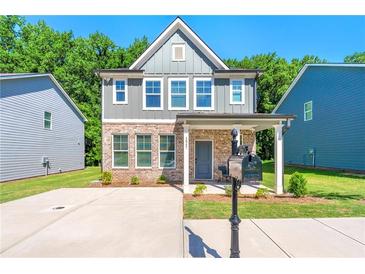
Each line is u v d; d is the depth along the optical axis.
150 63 14.34
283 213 7.14
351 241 5.00
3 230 5.74
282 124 11.43
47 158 19.45
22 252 4.57
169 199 9.25
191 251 4.56
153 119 14.23
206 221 6.36
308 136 23.08
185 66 14.35
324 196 9.74
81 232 5.58
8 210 7.63
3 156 14.98
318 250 4.59
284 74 35.81
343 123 18.39
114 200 9.09
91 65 33.78
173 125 14.21
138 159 14.20
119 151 14.20
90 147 32.69
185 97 14.30
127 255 4.41
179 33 14.42
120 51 36.59
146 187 12.38
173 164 14.18
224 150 14.30
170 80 14.32
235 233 4.08
